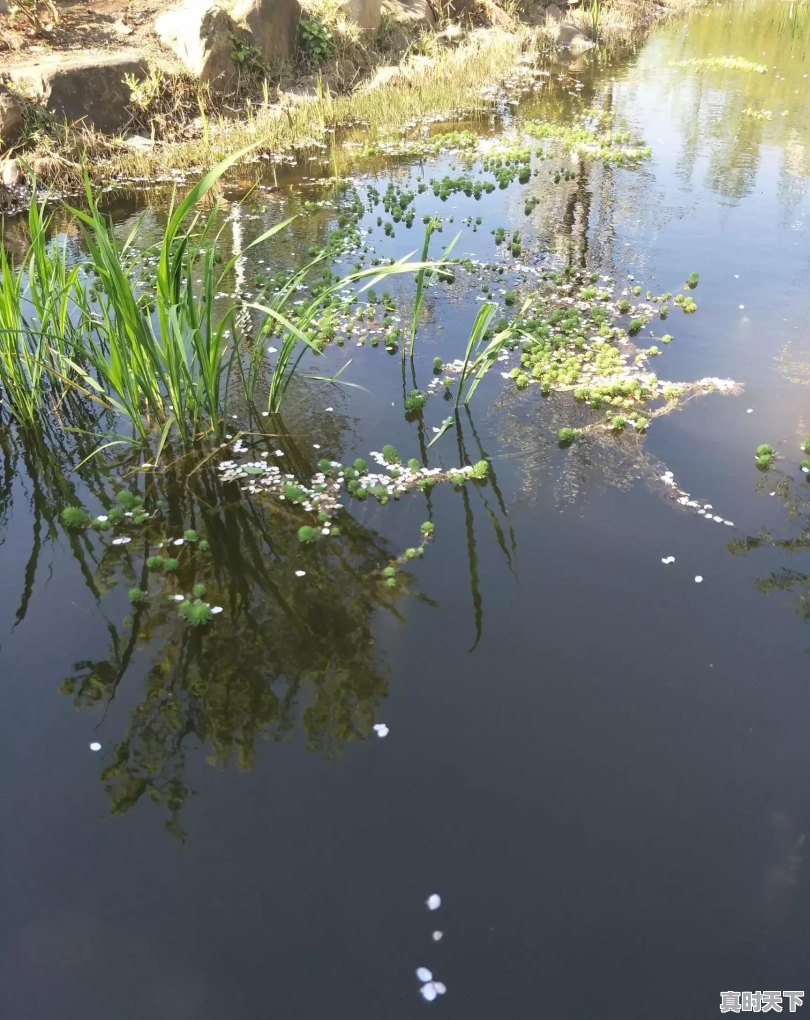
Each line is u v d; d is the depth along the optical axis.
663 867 2.64
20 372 5.18
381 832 2.74
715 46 18.09
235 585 3.93
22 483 4.79
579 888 2.57
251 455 4.96
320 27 13.51
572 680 3.33
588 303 6.83
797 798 2.86
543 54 17.28
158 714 3.21
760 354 6.03
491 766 2.97
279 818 2.79
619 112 12.98
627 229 8.48
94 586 3.94
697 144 11.25
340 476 4.72
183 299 4.77
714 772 2.95
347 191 9.73
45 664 3.45
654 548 4.08
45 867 2.63
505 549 4.10
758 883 2.59
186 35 11.91
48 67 10.52
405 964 2.37
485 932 2.45
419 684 3.32
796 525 4.23
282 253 7.87
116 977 2.34
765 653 3.45
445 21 16.95
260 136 11.16
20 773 2.96
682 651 3.46
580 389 5.45
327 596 3.84
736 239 8.21
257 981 2.33
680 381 5.65
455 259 7.76
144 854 2.67
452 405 5.46
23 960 2.38
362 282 7.32
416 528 4.29
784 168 10.22
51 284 5.35
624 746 3.05
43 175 9.57
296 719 3.18
